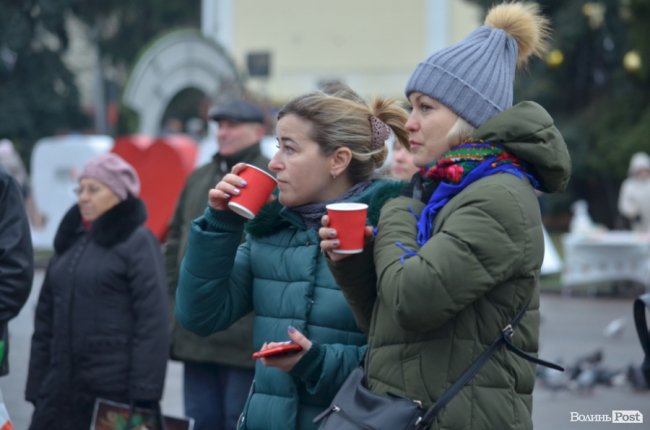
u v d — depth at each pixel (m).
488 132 9.71
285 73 114.75
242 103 18.39
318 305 10.93
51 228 60.31
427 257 9.24
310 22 114.06
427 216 9.71
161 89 61.25
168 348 16.58
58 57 97.50
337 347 10.62
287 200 10.99
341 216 9.69
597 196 89.06
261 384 11.20
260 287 11.30
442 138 10.09
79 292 16.62
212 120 18.55
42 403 16.77
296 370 10.48
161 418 16.30
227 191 10.45
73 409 16.62
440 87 10.03
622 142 83.19
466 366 9.48
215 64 61.66
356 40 113.31
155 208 36.31
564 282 51.03
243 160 18.58
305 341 10.42
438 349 9.52
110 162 16.73
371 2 112.88
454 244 9.24
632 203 52.56
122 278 16.56
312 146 10.89
